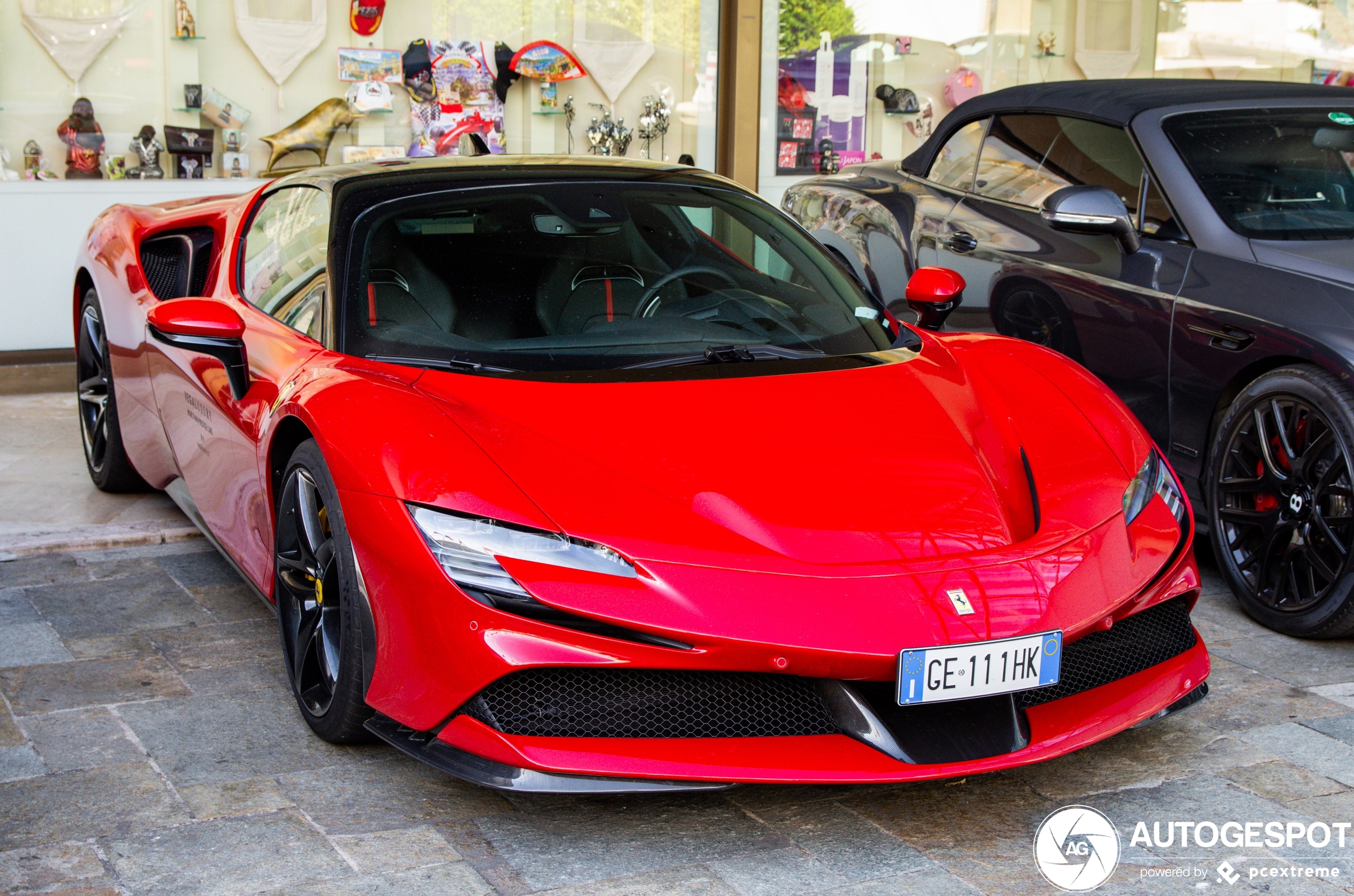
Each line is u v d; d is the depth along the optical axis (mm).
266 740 2562
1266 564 3221
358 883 2035
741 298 2953
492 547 2113
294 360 2727
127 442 3932
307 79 6250
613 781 2082
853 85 7223
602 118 6828
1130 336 3643
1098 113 4152
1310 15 8078
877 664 2061
